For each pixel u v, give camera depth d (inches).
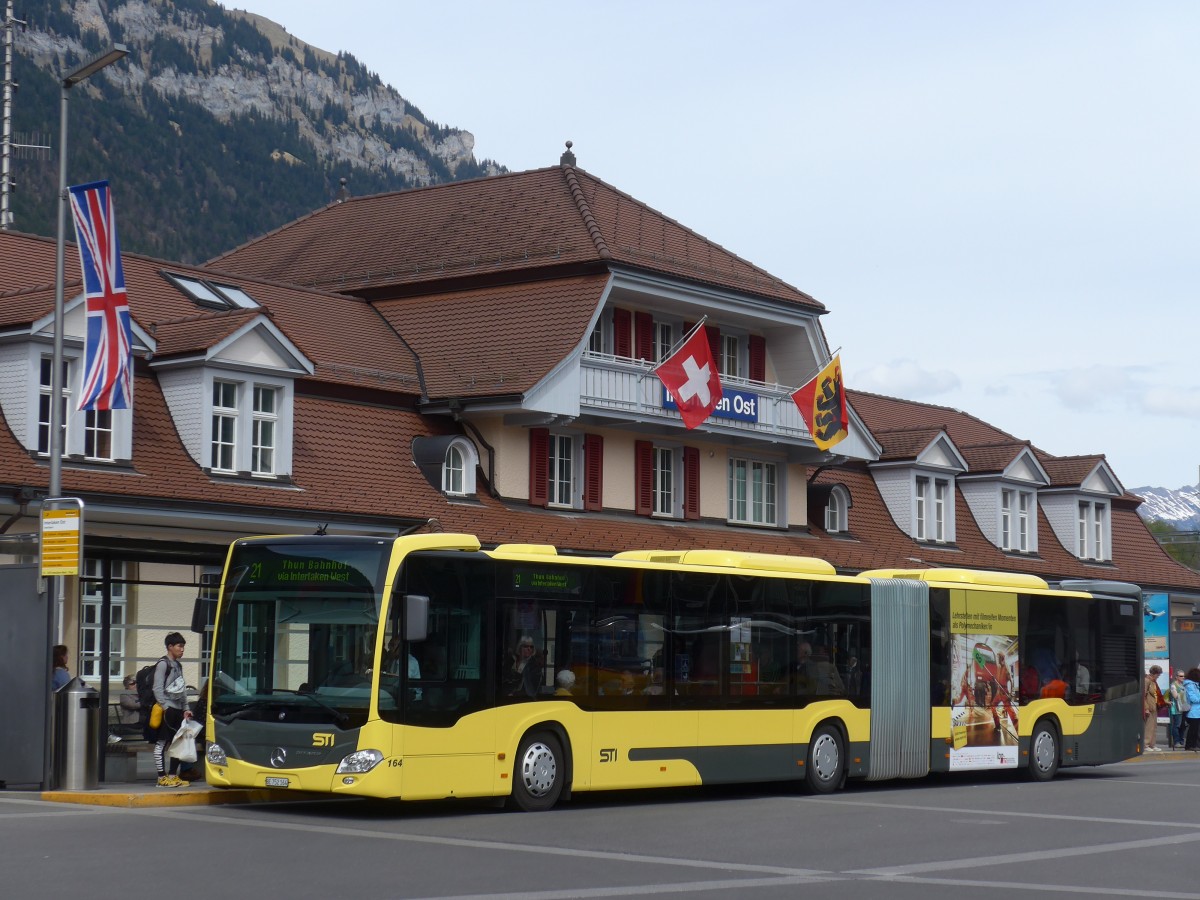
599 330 1546.5
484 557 797.2
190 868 550.3
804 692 972.6
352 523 1255.5
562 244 1547.7
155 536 1137.4
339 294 1606.8
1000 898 526.6
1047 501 2204.7
